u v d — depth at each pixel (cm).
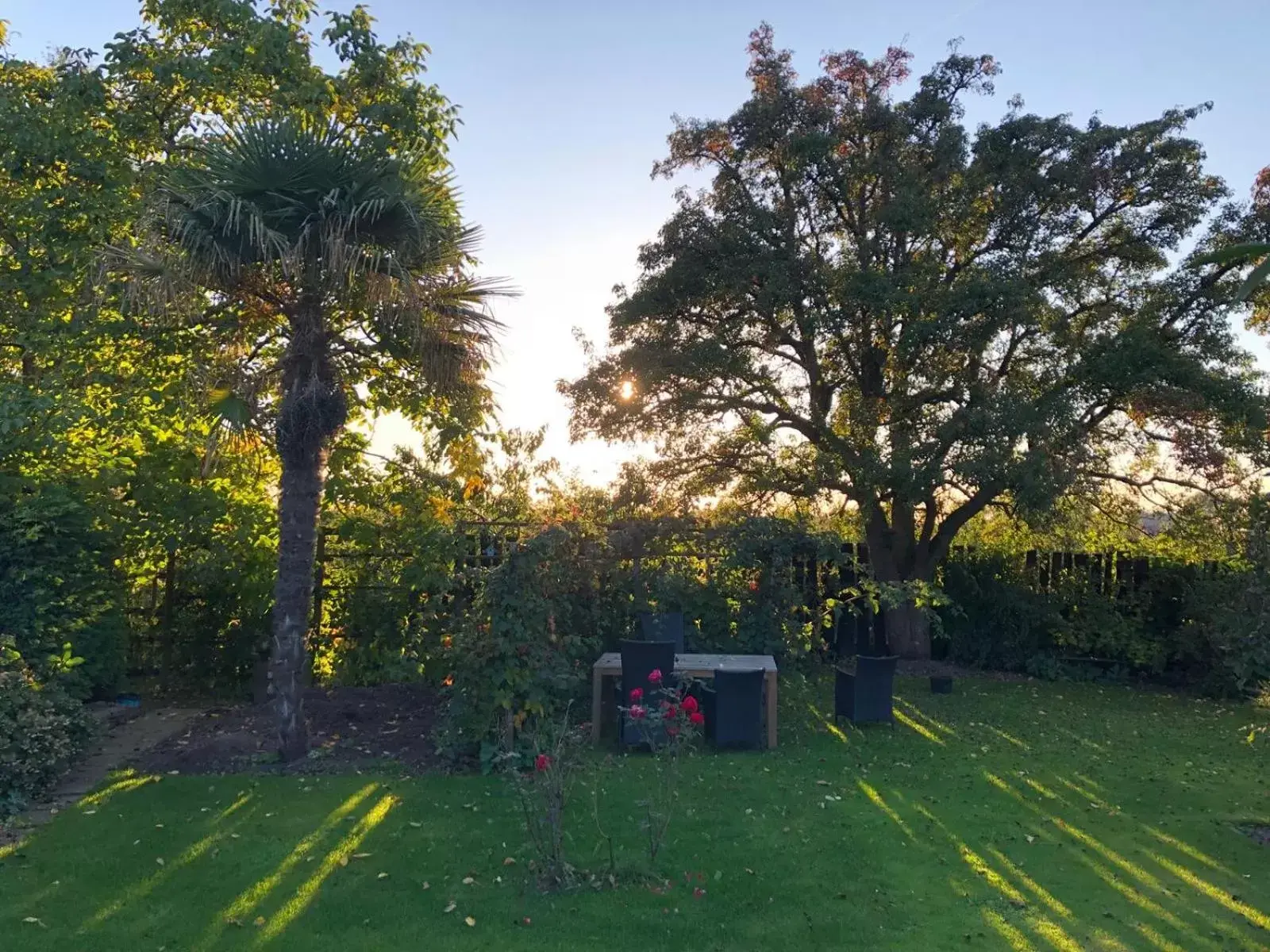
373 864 491
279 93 1018
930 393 1191
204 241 646
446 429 973
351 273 654
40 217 955
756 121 1216
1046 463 1064
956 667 1265
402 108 1059
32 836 532
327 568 994
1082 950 405
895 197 1165
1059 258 1216
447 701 823
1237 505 1123
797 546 929
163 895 450
